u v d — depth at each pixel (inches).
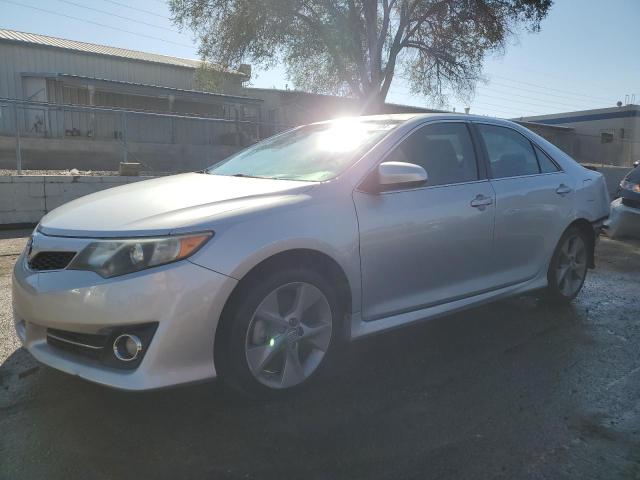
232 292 105.4
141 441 100.3
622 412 114.8
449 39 818.2
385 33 792.3
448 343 153.0
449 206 141.0
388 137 139.4
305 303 116.1
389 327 131.0
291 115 1045.8
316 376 119.9
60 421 106.7
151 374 98.4
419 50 868.0
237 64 783.1
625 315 182.9
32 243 116.0
